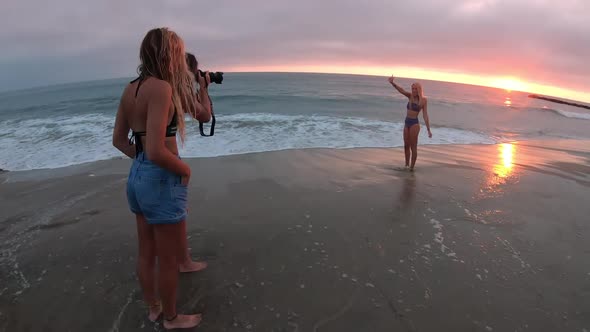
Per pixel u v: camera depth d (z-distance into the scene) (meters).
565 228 4.08
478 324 2.47
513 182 6.00
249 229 3.98
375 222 4.18
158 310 2.54
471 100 32.44
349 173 6.49
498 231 3.98
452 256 3.40
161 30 1.96
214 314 2.56
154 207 2.03
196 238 3.76
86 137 10.28
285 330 2.41
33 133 10.98
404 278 3.02
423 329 2.42
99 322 2.52
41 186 6.01
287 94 27.89
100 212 4.66
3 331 2.45
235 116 14.73
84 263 3.34
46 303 2.74
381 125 13.24
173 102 1.99
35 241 3.83
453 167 7.11
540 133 14.95
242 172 6.56
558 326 2.46
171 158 1.90
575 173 6.85
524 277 3.06
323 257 3.37
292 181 5.92
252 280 2.99
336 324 2.46
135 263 3.32
